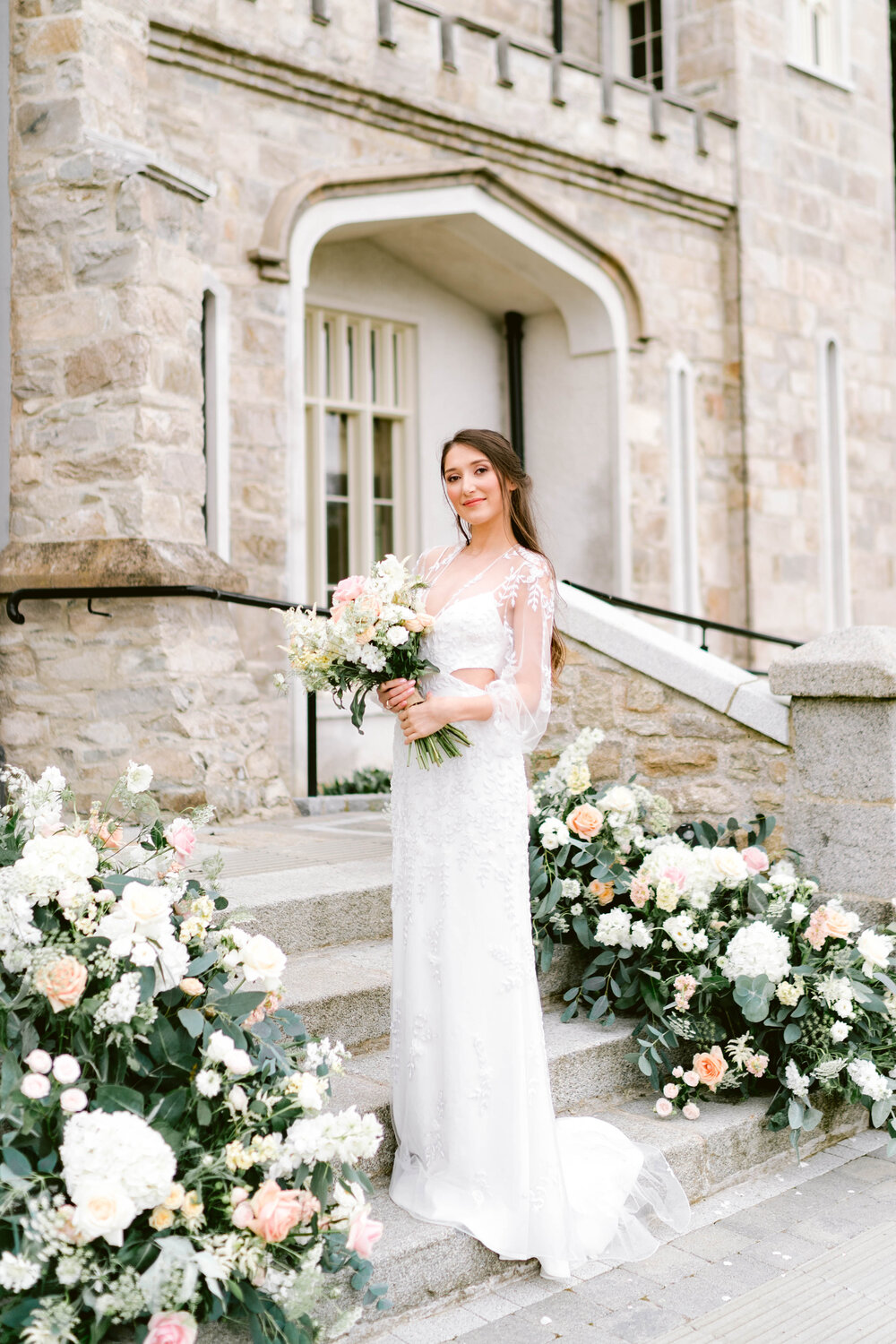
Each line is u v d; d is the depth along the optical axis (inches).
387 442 404.5
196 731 220.7
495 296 408.5
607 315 395.9
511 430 418.3
